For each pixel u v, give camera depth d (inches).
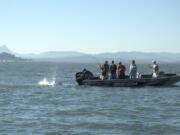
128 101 1439.5
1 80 2679.6
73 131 919.7
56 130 926.4
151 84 1882.4
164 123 1001.5
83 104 1363.2
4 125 976.9
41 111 1197.7
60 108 1261.1
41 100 1492.4
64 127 959.6
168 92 1727.4
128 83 1879.9
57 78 2979.8
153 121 1029.8
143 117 1092.5
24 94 1720.0
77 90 1852.9
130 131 922.1
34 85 2224.4
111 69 1900.8
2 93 1763.0
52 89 1947.6
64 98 1556.3
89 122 1016.9
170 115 1125.7
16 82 2487.7
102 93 1704.0
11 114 1139.9
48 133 898.1
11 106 1316.4
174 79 1877.5
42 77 3112.7
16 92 1812.3
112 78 1904.5
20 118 1070.4
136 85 1879.9
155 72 1919.3
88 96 1610.5
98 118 1077.8
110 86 1902.1
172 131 920.9
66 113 1159.6
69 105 1337.4
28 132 904.3
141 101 1439.5
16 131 912.9
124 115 1127.6
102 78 1924.2
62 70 5007.4
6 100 1492.4
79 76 1982.0
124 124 991.0
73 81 2596.0
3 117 1083.9
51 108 1262.3
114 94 1659.7
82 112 1179.9
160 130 929.5
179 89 1847.9
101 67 1930.4
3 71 4365.2
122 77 1904.5
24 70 4783.5
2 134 880.9
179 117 1091.3
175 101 1439.5
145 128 948.6
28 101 1461.6
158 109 1240.8
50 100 1489.9
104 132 911.7
